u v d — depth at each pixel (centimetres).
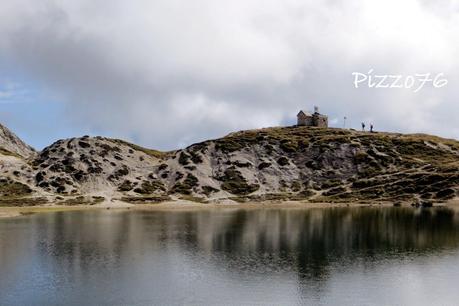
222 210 16250
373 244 8825
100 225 11738
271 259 7581
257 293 5831
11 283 6209
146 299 5600
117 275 6600
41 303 5450
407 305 5416
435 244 8806
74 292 5838
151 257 7719
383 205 16962
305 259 7562
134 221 12675
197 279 6412
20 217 13775
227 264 7231
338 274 6656
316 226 11369
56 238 9538
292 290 5941
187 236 9850
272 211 15675
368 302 5522
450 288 6012
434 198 17325
